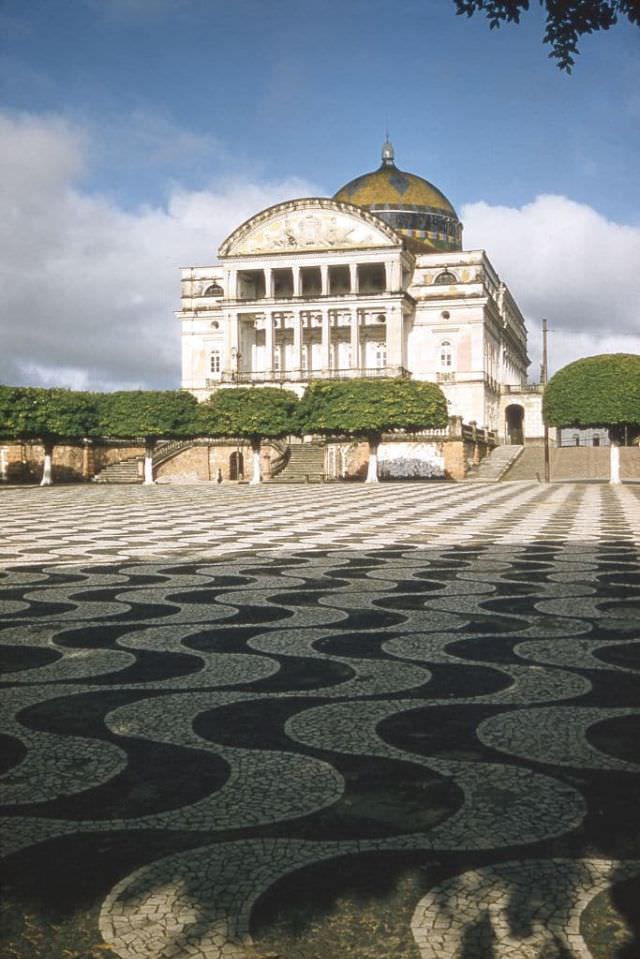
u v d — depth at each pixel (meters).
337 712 6.72
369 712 6.72
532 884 4.06
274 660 8.45
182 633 9.79
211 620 10.59
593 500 39.28
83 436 63.59
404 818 4.76
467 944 3.61
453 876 4.13
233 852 4.38
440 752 5.81
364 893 3.98
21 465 68.56
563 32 7.80
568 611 11.16
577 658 8.51
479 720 6.50
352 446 71.56
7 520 28.42
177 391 65.94
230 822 4.72
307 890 4.01
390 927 3.73
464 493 46.72
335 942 3.63
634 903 3.90
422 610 11.26
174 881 4.10
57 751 5.87
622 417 54.75
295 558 17.36
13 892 4.02
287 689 7.39
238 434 65.56
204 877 4.14
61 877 4.15
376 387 62.50
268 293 91.31
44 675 7.89
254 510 33.44
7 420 59.38
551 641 9.31
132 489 55.62
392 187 106.56
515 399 106.75
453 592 12.82
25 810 4.90
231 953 3.56
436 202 107.38
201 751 5.85
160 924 3.76
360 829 4.62
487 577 14.45
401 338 89.00
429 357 95.75
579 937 3.65
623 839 4.52
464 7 7.81
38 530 24.38
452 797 5.05
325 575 14.77
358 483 64.81
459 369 94.88
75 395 63.31
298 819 4.76
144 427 64.50
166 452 75.19
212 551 18.72
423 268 96.12
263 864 4.25
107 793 5.13
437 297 95.19
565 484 58.47
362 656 8.61
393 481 69.38
